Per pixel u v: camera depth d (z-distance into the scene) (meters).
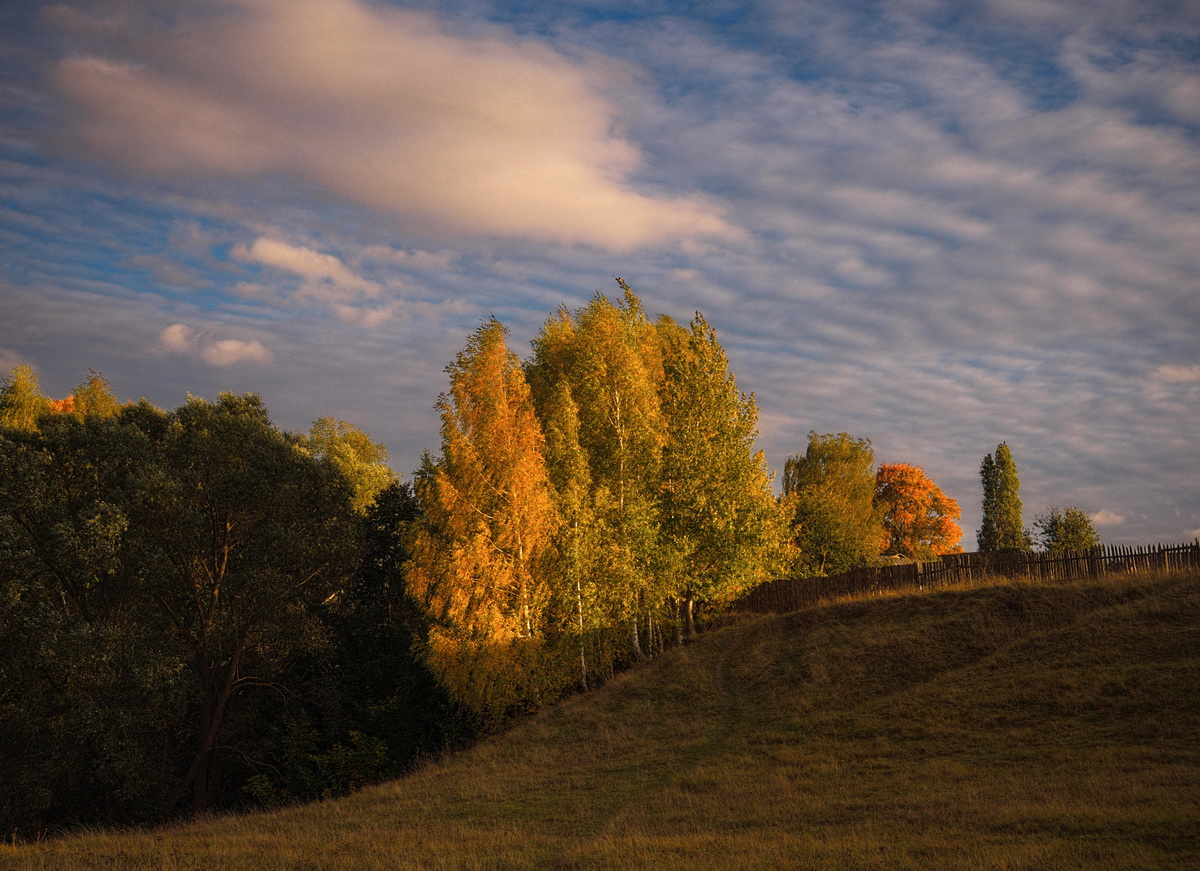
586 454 35.50
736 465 38.12
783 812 17.36
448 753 32.19
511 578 32.50
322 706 36.03
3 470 29.89
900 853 13.20
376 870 14.36
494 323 34.44
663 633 39.41
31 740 29.16
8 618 28.28
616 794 21.17
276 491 34.09
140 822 30.92
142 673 28.83
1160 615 26.36
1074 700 22.25
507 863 14.62
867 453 64.62
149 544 32.22
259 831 19.61
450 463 33.53
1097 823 13.83
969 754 20.53
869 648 30.05
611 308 37.91
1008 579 35.16
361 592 41.03
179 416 38.00
